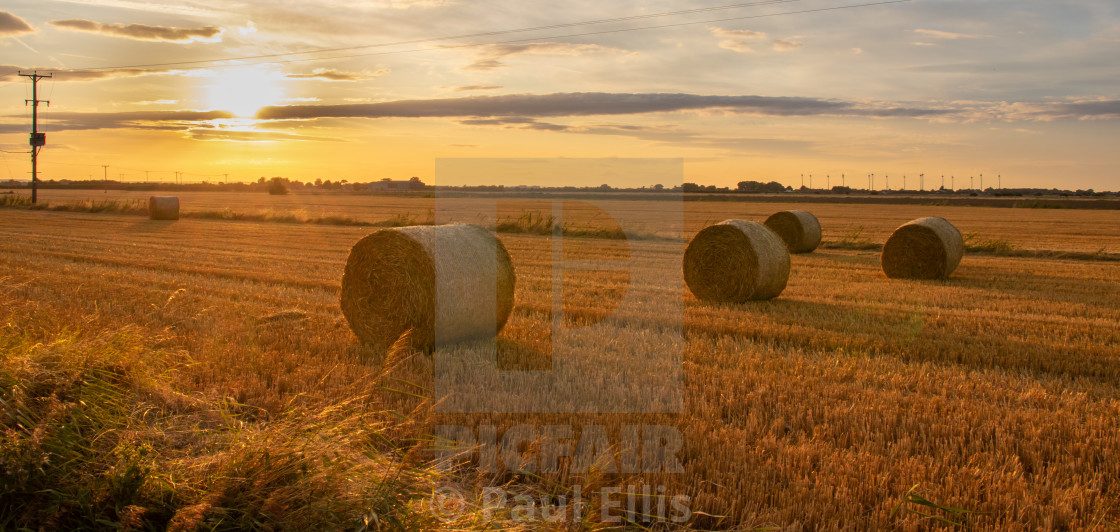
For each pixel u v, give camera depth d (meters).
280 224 30.67
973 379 7.06
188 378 6.32
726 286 12.20
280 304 10.88
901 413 5.91
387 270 8.25
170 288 12.18
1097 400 6.52
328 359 7.34
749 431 5.34
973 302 12.09
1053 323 10.09
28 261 15.62
